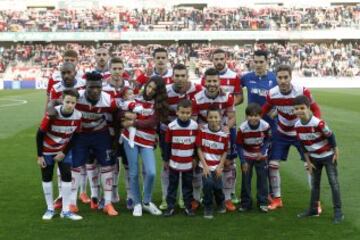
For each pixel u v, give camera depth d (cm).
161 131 941
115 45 6203
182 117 873
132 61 5512
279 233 779
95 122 894
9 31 6072
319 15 6425
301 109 845
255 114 889
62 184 873
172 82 976
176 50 5975
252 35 6181
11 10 6612
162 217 877
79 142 906
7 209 920
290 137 952
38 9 6794
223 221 848
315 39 6284
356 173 1199
